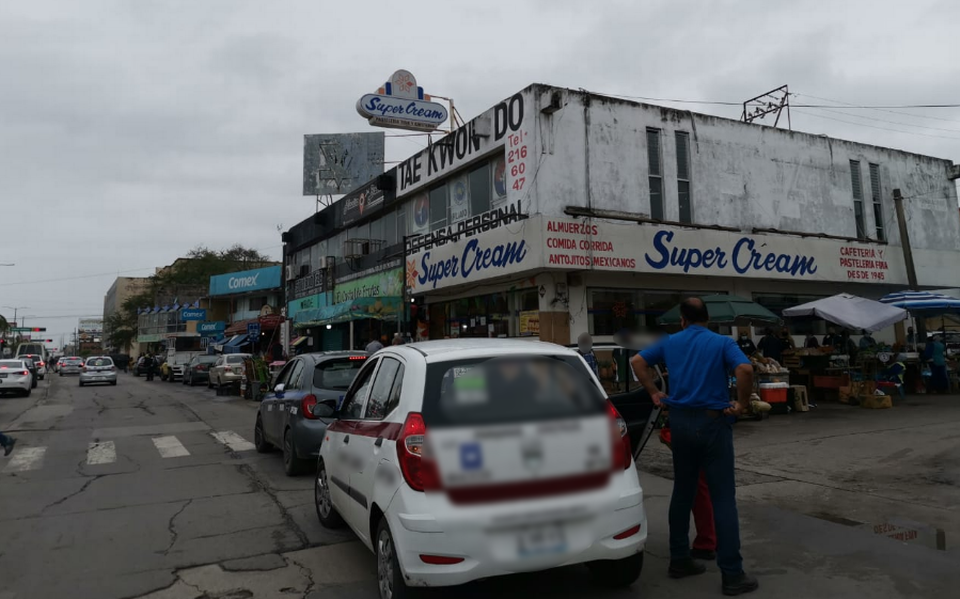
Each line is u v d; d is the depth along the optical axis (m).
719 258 15.66
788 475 7.36
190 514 6.58
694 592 4.27
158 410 17.97
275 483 8.01
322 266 24.89
